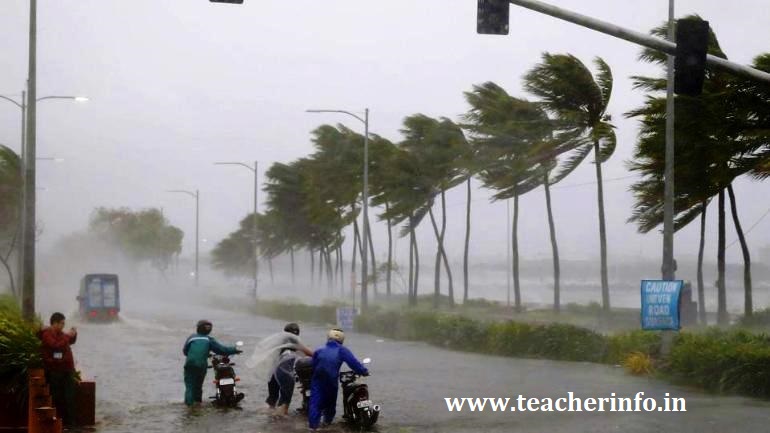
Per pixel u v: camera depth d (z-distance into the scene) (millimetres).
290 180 91438
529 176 50750
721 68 13914
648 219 38375
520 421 16297
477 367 26547
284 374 17422
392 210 65938
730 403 18203
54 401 15773
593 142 43094
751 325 36094
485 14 13383
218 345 18797
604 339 28156
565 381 22359
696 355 21234
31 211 22375
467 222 64875
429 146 62281
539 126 46875
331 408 15945
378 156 67938
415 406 18375
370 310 48531
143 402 19281
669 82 24016
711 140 33281
